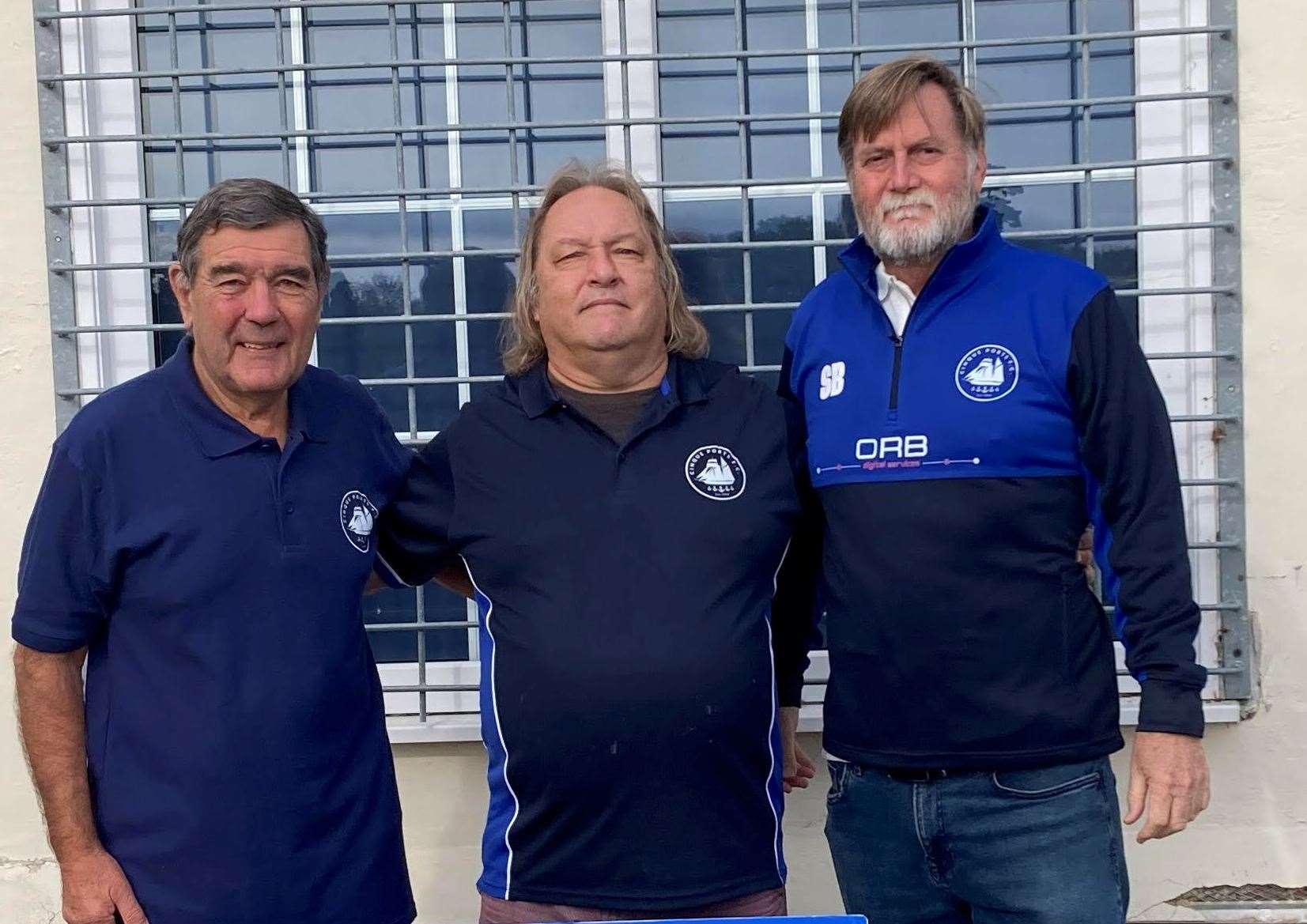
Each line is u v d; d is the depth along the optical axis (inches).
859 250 79.6
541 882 75.1
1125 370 72.5
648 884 73.0
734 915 74.4
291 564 73.1
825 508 78.5
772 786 77.0
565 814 74.2
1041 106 96.0
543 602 74.9
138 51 105.6
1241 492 98.0
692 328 85.1
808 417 80.1
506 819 76.8
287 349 72.6
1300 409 97.8
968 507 73.4
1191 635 71.3
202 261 71.4
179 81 100.8
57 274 101.1
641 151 104.3
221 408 75.0
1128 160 97.7
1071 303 73.5
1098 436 72.8
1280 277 97.7
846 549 76.6
